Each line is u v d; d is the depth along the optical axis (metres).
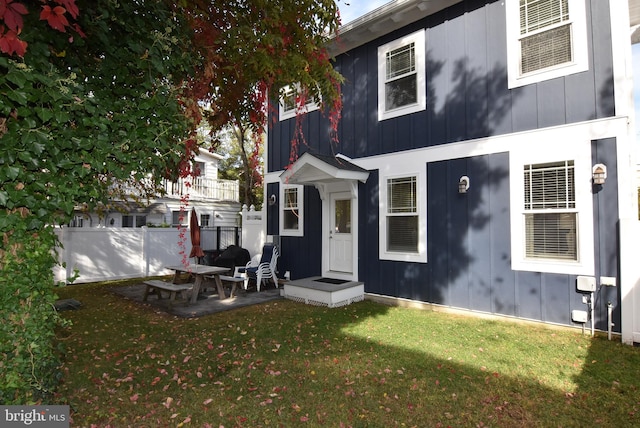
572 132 5.01
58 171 2.37
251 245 10.66
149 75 2.78
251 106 4.61
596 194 4.82
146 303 7.02
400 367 3.81
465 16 6.12
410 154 6.75
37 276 2.35
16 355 2.27
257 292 8.09
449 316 5.92
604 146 4.77
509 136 5.56
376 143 7.32
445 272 6.23
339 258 7.98
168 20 2.87
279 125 9.45
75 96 2.34
